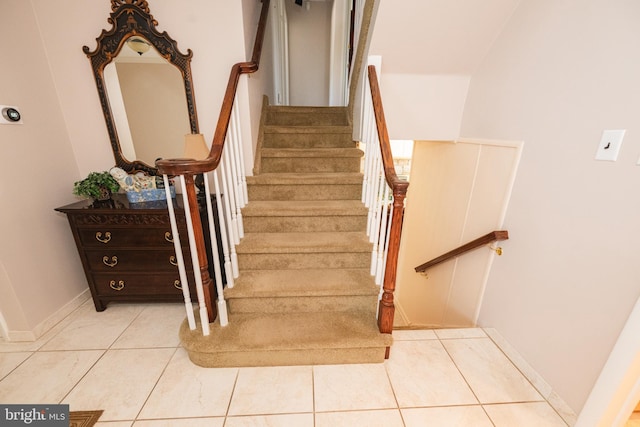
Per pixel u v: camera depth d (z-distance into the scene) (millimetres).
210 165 1340
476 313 2012
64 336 1742
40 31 1769
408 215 3391
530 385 1430
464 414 1284
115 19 1789
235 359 1486
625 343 1032
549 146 1391
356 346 1476
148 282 1931
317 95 4688
